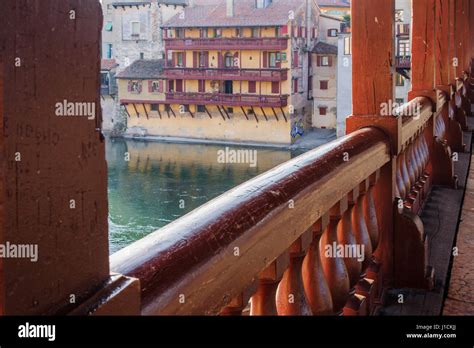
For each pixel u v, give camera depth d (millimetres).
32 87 775
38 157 797
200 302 1237
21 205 780
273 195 1683
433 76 5574
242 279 1434
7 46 737
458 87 9055
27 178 784
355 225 2811
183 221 1349
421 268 3293
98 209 923
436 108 5617
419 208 4777
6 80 738
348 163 2439
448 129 7367
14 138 757
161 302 1098
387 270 3348
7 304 780
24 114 768
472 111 11633
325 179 2092
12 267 780
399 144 3285
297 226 1800
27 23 761
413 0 5602
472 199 5285
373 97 3277
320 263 2125
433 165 5641
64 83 826
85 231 902
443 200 5145
